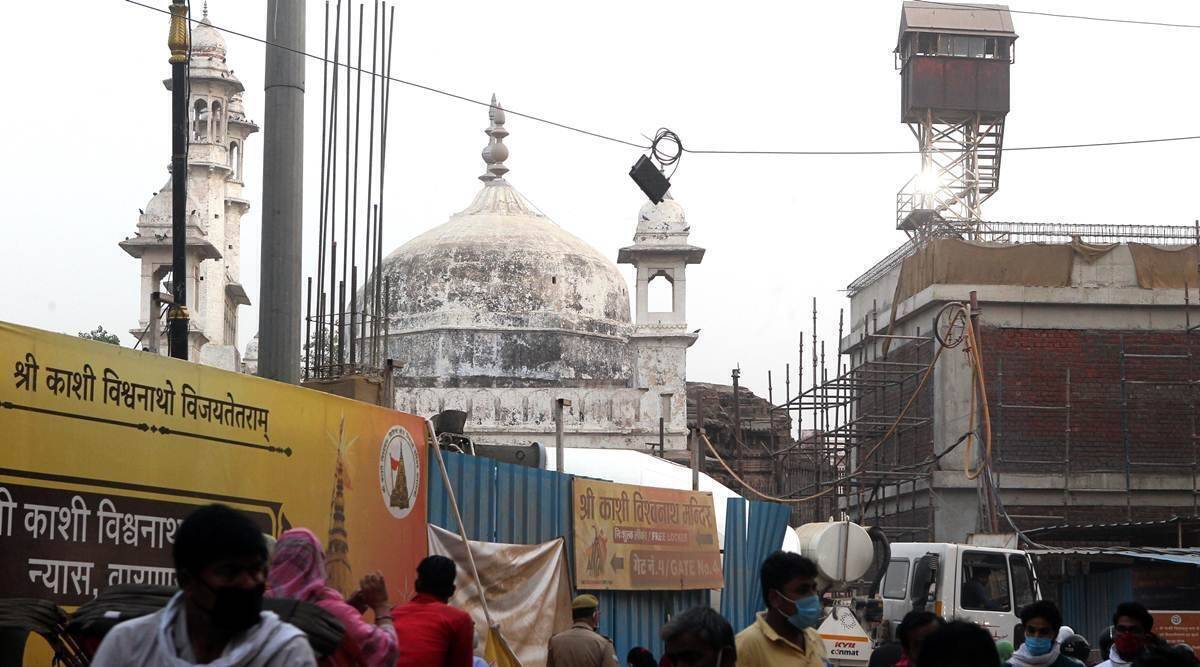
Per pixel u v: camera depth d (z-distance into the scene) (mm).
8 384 7055
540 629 12766
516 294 36500
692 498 16781
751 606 19016
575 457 18969
